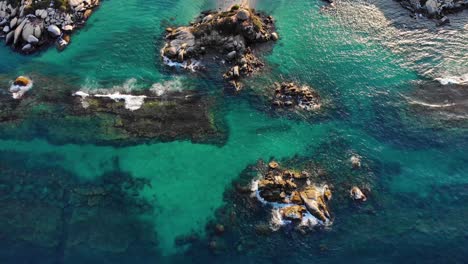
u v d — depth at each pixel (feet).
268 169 131.44
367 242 114.11
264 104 150.20
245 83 156.25
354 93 154.61
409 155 136.05
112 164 133.59
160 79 158.10
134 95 152.46
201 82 156.66
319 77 159.84
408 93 154.81
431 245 113.50
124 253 112.98
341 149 137.28
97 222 119.34
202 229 118.01
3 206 122.93
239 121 145.48
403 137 141.08
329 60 166.50
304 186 126.21
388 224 118.21
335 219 118.83
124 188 127.54
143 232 117.50
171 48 163.63
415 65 165.27
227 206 122.72
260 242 114.32
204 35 165.78
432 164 133.59
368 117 147.02
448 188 127.24
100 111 147.64
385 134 142.00
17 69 163.63
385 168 132.26
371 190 126.11
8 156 135.95
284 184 124.57
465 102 151.43
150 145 138.41
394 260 110.42
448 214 120.78
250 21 167.32
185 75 159.12
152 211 122.21
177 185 128.36
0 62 166.71
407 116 147.13
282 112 148.05
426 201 123.85
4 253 112.88
